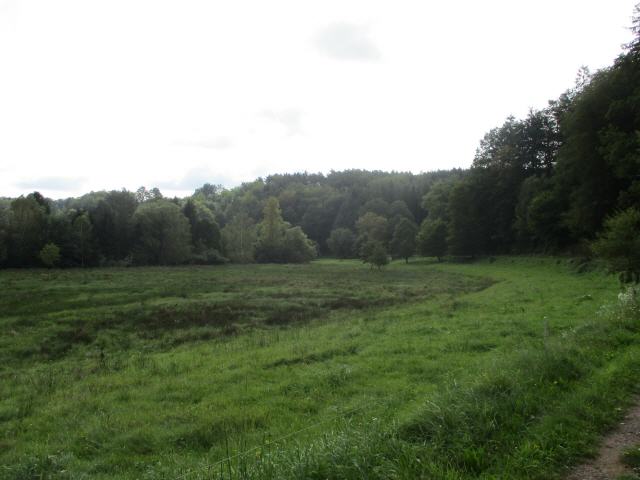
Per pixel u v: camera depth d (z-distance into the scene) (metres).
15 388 13.25
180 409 9.91
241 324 23.69
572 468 4.75
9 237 69.50
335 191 166.25
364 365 12.31
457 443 5.26
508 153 72.19
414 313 22.83
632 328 10.43
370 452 5.01
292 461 5.14
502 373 7.49
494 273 51.22
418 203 138.50
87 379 13.62
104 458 7.68
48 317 25.42
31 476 6.87
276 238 108.75
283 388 10.89
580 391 6.71
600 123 38.53
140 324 24.03
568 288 26.12
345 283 46.97
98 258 79.69
